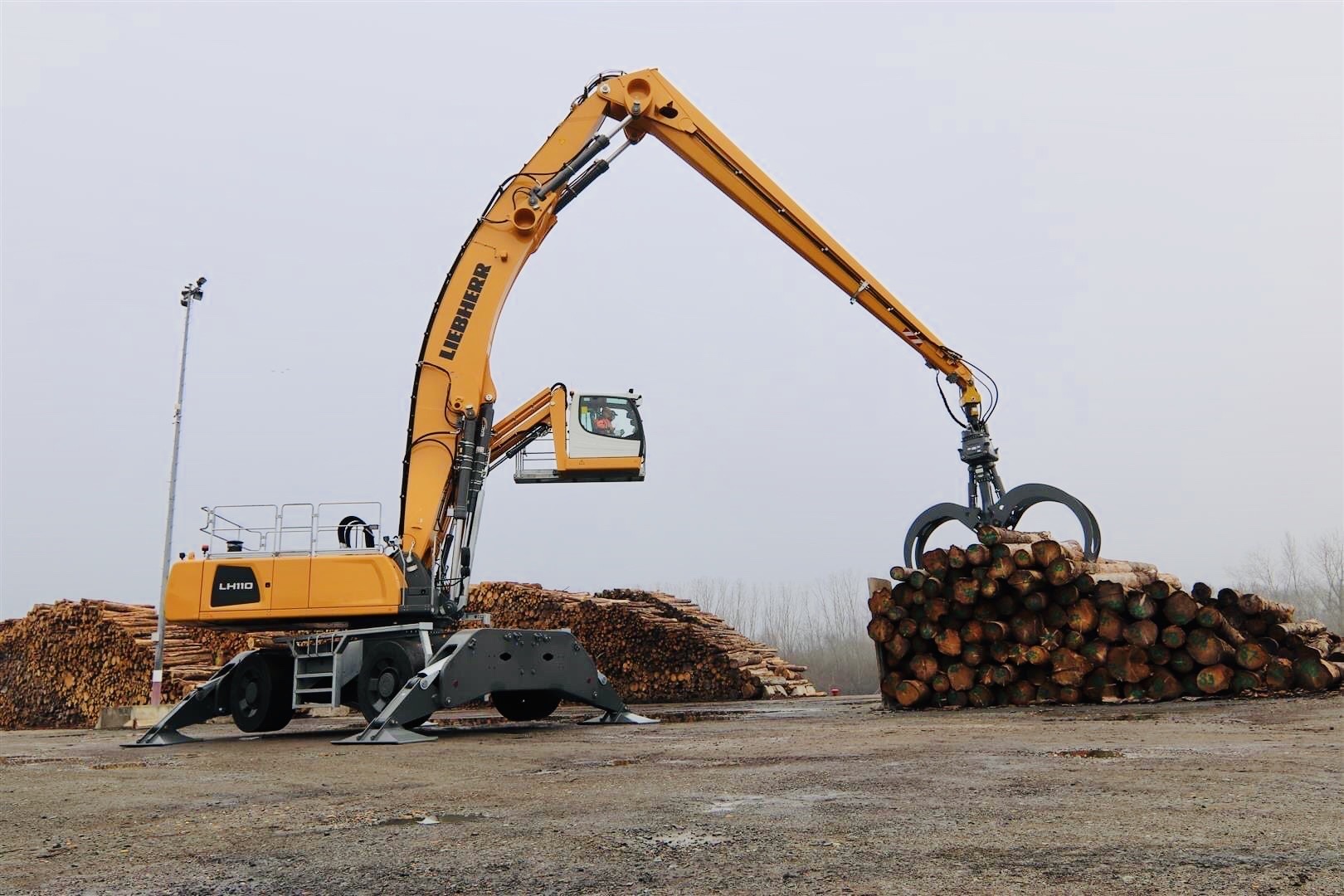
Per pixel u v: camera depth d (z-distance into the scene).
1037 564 12.09
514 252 11.98
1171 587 11.67
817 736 8.52
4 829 4.22
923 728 9.01
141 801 5.14
